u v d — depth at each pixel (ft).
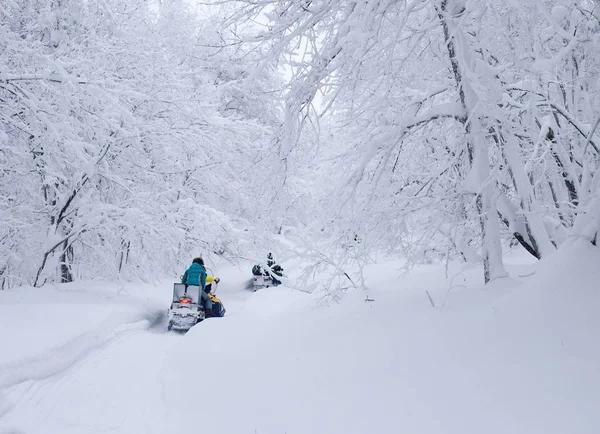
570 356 13.08
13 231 44.01
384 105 23.47
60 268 49.52
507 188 22.95
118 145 46.19
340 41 17.80
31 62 38.14
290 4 19.44
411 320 18.95
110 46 43.24
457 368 14.21
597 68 22.11
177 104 48.88
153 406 17.42
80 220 44.04
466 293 20.53
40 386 19.43
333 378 15.89
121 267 52.13
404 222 23.21
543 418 10.90
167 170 52.47
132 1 51.72
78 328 27.27
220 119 55.26
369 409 13.32
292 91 20.70
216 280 39.37
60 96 36.68
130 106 46.73
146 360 24.56
